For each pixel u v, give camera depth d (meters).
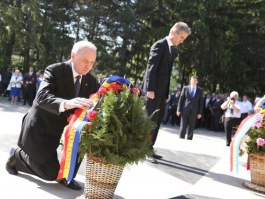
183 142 9.78
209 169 6.46
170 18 29.44
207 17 27.03
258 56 29.61
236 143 5.80
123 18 28.05
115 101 3.70
